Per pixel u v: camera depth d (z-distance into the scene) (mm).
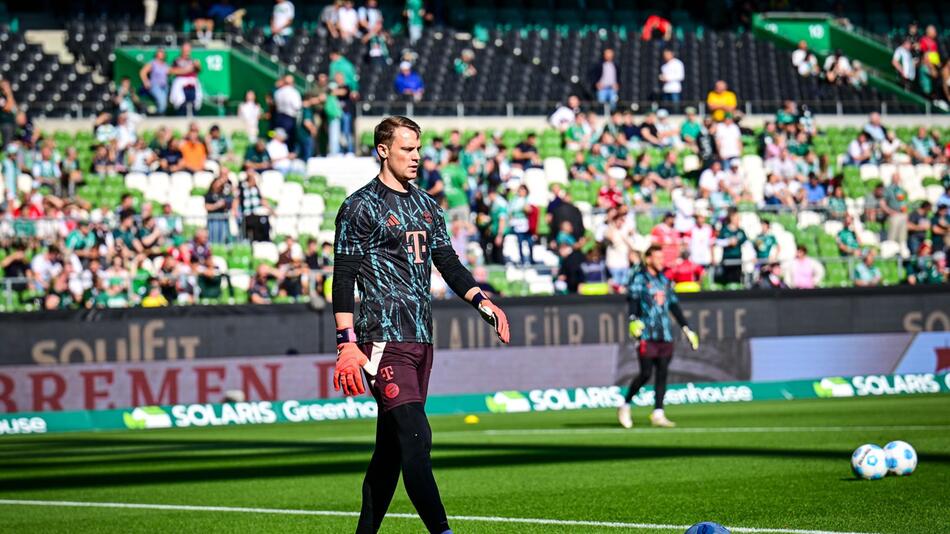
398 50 67875
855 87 69125
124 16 68125
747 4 77250
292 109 54875
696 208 50719
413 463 11656
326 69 64938
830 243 52781
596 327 42031
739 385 42781
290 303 40031
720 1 78500
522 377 41281
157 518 17312
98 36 65062
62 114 58594
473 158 52906
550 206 47719
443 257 12422
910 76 70688
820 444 25438
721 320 42781
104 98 61188
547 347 41562
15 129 55000
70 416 38094
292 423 38781
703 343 42594
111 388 38562
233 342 39562
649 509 16719
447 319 40750
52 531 16250
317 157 53344
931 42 70750
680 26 78062
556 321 41688
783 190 54531
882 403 38875
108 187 50906
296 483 21328
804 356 43375
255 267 46062
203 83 61656
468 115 61688
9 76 61344
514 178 50156
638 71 70688
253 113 57344
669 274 45531
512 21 75938
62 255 43312
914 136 64250
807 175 57406
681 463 22609
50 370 38125
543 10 76812
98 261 43125
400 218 12125
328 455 26609
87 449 30469
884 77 71875
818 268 48438
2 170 49469
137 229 44500
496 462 23797
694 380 42500
